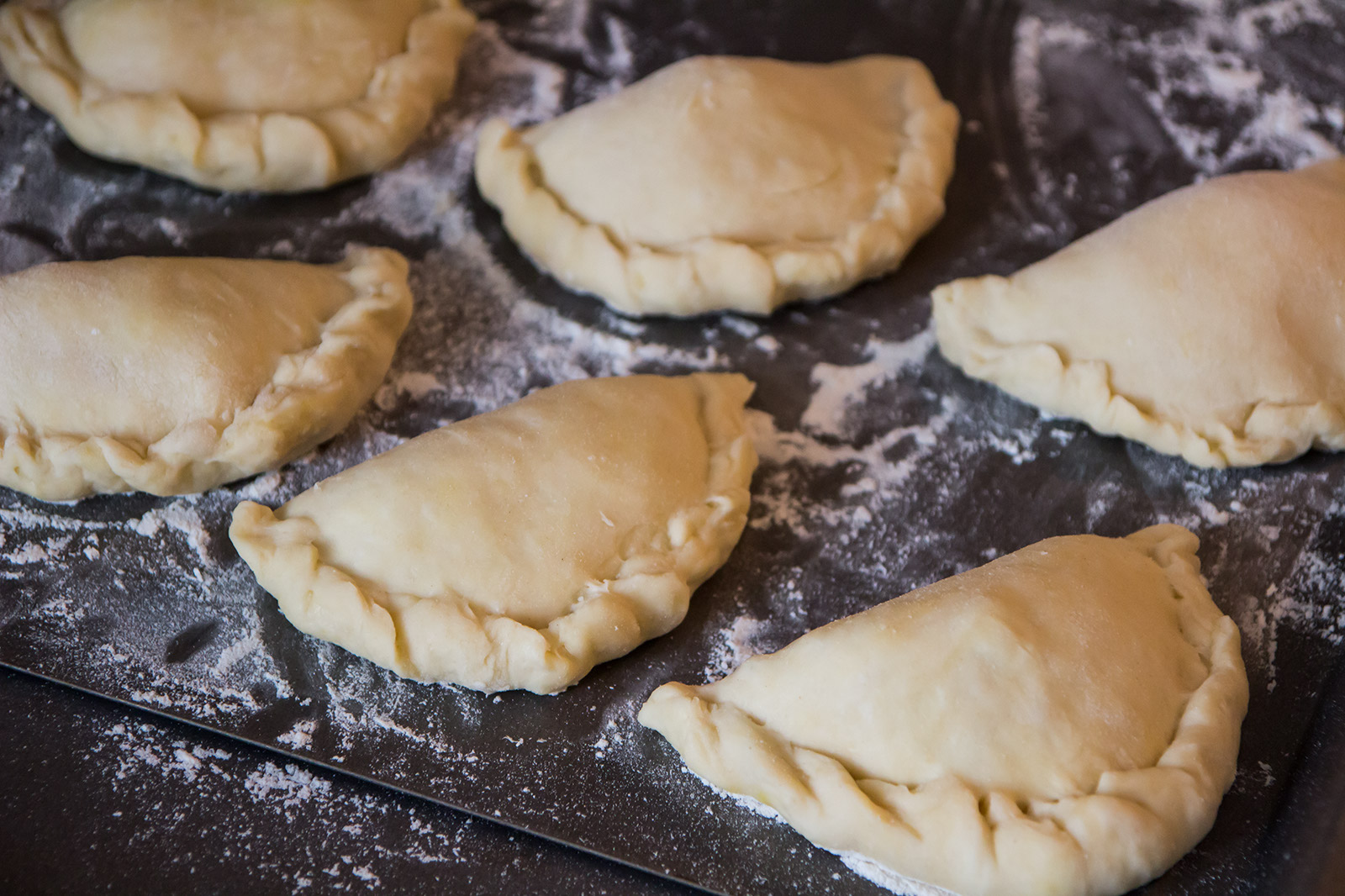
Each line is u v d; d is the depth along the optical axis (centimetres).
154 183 66
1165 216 62
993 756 54
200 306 60
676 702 56
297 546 57
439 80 68
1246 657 58
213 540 60
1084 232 66
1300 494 60
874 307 65
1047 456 61
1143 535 59
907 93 68
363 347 61
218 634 58
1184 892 54
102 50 66
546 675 56
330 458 61
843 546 60
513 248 66
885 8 72
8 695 57
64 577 59
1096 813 53
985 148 68
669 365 63
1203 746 54
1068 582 56
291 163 65
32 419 59
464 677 57
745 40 71
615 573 58
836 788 54
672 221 64
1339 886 53
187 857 55
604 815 55
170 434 59
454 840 55
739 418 61
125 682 57
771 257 63
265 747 56
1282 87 69
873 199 65
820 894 54
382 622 56
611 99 66
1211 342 61
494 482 58
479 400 62
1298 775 55
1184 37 71
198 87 66
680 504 59
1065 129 69
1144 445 61
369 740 56
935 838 53
